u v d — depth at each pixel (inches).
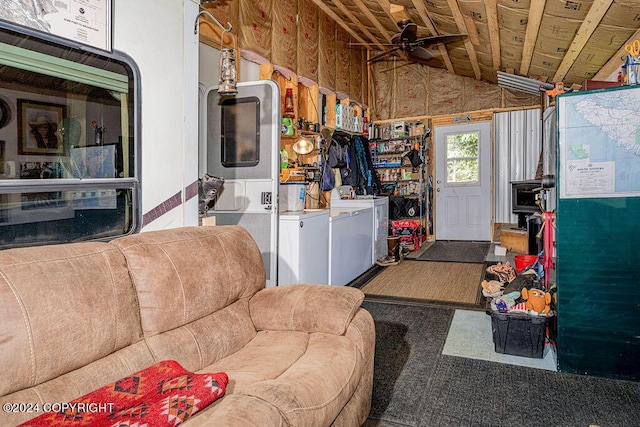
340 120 230.2
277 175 118.4
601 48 141.6
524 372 88.9
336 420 57.3
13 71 58.1
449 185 282.4
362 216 186.9
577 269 87.0
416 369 91.0
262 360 61.4
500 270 143.6
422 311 131.7
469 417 72.0
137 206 76.6
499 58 198.1
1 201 58.1
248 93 119.9
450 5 149.9
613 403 75.7
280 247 127.9
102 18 68.8
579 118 85.8
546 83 208.8
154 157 79.9
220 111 123.5
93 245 56.3
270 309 74.8
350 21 215.0
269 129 118.3
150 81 78.5
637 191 82.7
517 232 232.7
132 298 56.0
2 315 41.2
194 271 65.7
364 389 68.3
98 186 69.3
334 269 154.2
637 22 114.4
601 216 84.8
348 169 228.7
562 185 87.6
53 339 44.5
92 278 51.1
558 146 87.7
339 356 61.5
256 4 158.1
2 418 38.8
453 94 276.4
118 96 73.2
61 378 45.4
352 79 253.1
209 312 67.1
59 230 65.3
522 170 257.4
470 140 274.8
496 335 99.1
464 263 206.7
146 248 61.5
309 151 181.9
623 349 84.6
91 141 69.1
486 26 163.9
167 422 39.2
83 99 67.6
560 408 74.3
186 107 86.8
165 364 51.1
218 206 124.1
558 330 89.0
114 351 52.3
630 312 83.8
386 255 222.8
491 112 265.4
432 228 285.9
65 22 63.2
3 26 55.6
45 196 63.5
